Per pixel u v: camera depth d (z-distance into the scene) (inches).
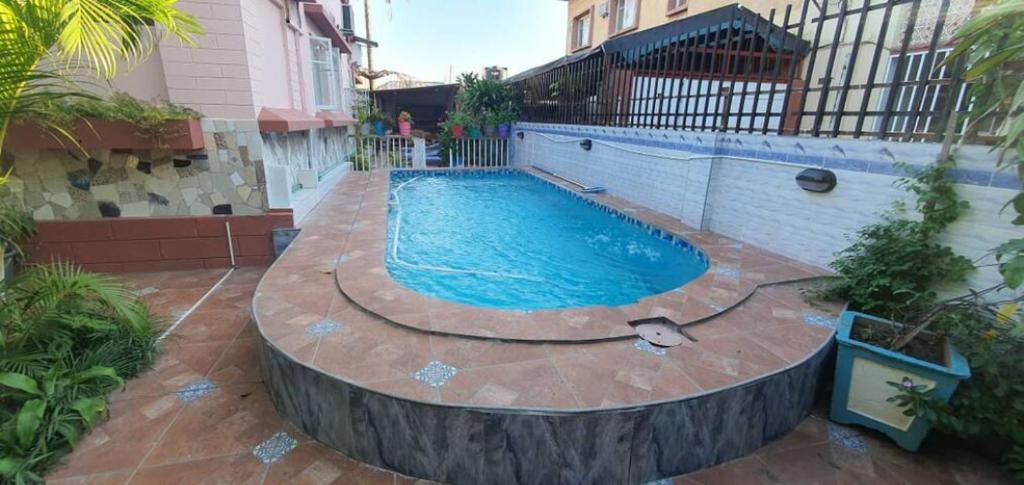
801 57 253.6
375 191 296.5
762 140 171.0
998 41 78.2
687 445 83.7
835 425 98.3
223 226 173.6
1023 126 64.1
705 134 198.2
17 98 90.0
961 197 108.9
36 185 155.2
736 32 233.9
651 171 244.2
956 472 85.5
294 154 232.7
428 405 77.9
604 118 313.4
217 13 156.6
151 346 113.2
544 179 375.2
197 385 103.4
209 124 164.6
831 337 105.4
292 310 114.0
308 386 87.7
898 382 88.0
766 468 86.4
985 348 86.1
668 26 234.5
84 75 151.3
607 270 198.2
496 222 277.7
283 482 78.8
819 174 146.9
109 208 163.5
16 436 77.9
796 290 134.2
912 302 109.8
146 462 81.2
